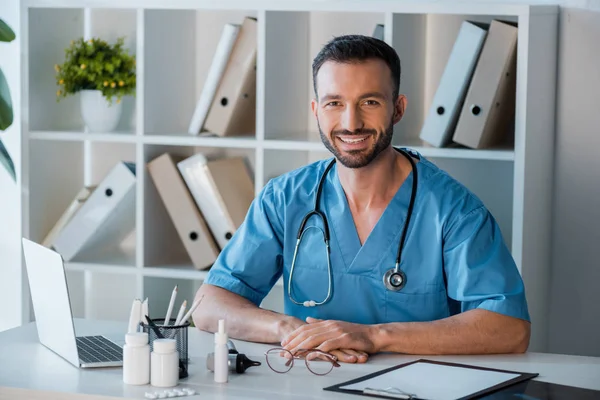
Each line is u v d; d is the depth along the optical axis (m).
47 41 3.37
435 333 2.00
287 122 3.22
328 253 2.20
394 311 2.19
